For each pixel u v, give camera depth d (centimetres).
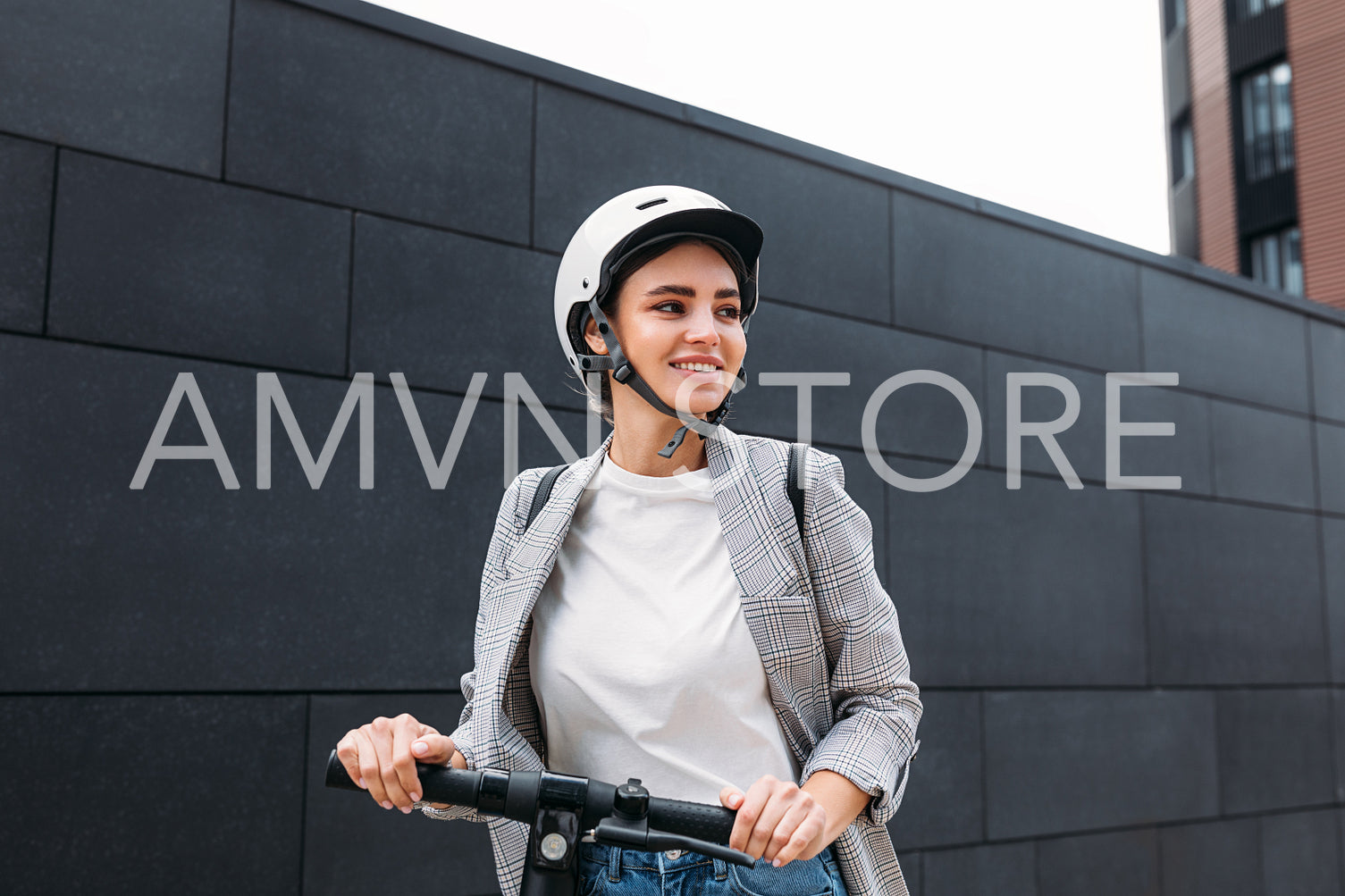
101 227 280
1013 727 416
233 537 287
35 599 262
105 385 276
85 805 262
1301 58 1659
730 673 127
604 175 358
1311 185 1620
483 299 331
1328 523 555
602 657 129
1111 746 444
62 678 262
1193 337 511
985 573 420
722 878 121
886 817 125
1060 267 467
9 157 271
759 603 127
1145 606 467
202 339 289
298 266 304
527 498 144
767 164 391
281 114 306
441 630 312
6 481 262
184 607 278
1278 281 1706
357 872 293
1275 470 534
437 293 324
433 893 302
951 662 404
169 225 288
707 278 131
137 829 267
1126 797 445
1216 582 496
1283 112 1708
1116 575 460
